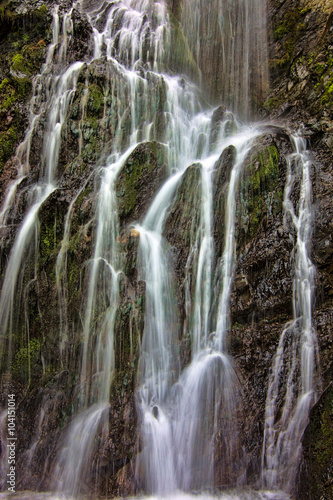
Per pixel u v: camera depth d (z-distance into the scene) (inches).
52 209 330.3
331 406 247.3
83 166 356.8
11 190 367.9
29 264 316.8
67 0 538.6
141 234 314.0
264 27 499.2
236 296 286.2
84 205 324.2
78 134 373.1
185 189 324.2
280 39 484.7
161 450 262.5
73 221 322.7
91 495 251.3
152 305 295.6
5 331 304.0
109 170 346.0
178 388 277.4
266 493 253.0
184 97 432.5
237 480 258.7
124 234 314.5
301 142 366.0
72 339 291.4
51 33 477.7
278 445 260.2
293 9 480.1
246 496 251.9
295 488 248.5
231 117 413.1
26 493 259.9
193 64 508.7
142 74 424.5
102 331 282.4
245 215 301.1
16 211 353.4
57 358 291.1
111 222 319.6
